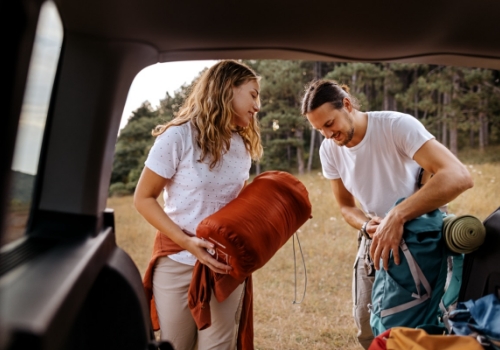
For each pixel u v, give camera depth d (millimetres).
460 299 2570
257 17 1962
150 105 12625
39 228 1904
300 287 5457
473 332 2039
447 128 13305
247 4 1856
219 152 2242
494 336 1978
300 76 13203
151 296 2426
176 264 2307
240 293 2408
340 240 7055
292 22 2018
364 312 2953
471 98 12828
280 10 1914
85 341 1838
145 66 2232
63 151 1944
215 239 2109
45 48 1691
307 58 2434
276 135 13773
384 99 13711
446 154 2498
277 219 2201
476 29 2119
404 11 1953
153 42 2105
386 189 2764
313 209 8500
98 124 1968
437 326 2295
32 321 1057
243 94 2297
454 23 2062
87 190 1958
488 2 1893
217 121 2246
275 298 5137
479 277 2449
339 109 2605
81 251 1665
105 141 1998
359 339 3078
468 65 2619
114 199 11094
